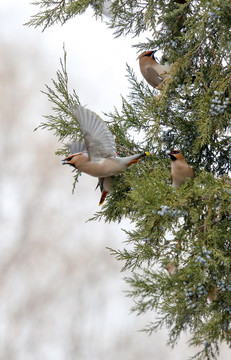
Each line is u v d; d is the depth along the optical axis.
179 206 9.78
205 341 10.70
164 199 9.69
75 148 11.51
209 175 9.76
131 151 11.41
